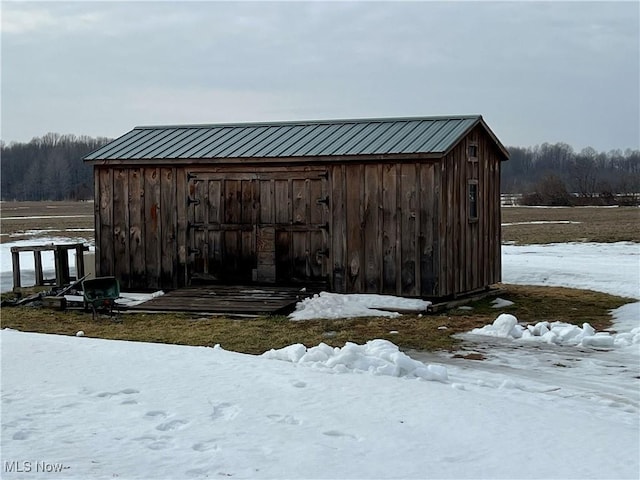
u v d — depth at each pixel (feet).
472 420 27.37
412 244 58.44
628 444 25.57
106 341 39.55
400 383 32.17
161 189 65.05
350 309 55.47
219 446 23.86
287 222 61.87
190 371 32.86
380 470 22.39
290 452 23.53
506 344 45.34
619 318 53.93
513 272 77.46
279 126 69.87
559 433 26.45
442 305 56.65
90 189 483.51
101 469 21.76
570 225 159.43
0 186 509.76
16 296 64.28
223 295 59.88
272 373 32.96
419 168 58.08
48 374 31.96
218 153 63.67
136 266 65.92
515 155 604.90
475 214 64.13
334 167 60.44
